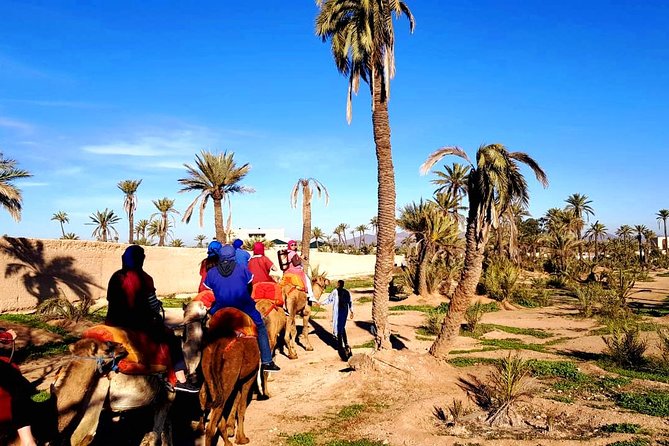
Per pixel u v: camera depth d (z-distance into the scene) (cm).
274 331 919
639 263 6003
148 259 2491
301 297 1304
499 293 2611
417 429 769
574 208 8000
